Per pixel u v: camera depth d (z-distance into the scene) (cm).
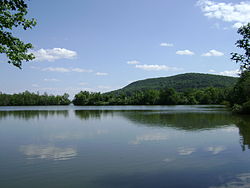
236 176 1134
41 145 1931
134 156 1541
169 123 3519
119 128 2977
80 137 2312
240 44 2353
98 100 17025
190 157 1503
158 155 1559
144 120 4069
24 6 909
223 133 2488
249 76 3066
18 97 16088
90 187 1026
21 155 1593
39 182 1088
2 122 3991
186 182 1069
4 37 930
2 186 1043
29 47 1055
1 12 919
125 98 17075
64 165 1350
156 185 1038
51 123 3750
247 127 2970
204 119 4138
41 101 16938
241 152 1623
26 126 3334
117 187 1023
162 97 15762
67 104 17750
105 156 1548
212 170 1231
